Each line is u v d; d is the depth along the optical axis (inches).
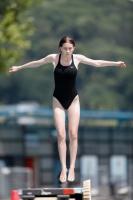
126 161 3235.7
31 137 3132.4
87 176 3009.4
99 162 3191.4
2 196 2741.1
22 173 2780.5
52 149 3157.0
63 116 1155.9
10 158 3090.6
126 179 3075.8
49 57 1144.8
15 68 1155.9
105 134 3245.6
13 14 2240.4
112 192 2920.8
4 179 2768.2
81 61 1145.4
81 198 1241.4
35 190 1207.6
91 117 3294.8
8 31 2215.8
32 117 3161.9
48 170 3142.2
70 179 1155.3
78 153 3176.7
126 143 3270.2
